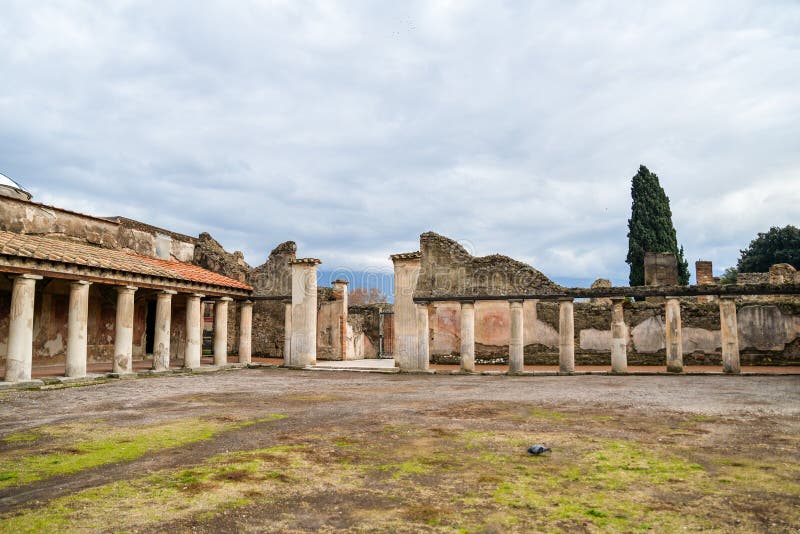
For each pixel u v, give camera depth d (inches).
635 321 922.7
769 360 863.1
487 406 440.8
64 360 834.2
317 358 1165.7
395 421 368.5
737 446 282.0
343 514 182.9
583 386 598.5
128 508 189.6
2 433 331.3
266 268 1025.5
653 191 1562.5
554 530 166.9
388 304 1272.1
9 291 737.0
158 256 1063.0
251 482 221.3
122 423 366.0
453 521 175.5
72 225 856.9
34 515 182.5
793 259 1633.9
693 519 175.6
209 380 709.9
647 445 286.4
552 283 903.7
